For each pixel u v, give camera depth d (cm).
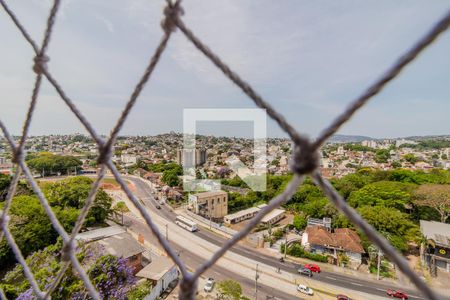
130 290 1123
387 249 71
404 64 60
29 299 777
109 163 112
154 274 1391
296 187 77
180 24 86
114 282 1030
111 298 962
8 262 1440
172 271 1483
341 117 68
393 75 62
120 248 1503
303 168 72
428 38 56
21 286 872
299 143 73
